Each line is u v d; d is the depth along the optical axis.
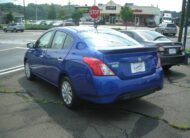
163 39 7.26
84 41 4.02
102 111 4.11
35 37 23.36
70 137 3.20
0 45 15.66
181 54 6.91
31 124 3.58
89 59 3.58
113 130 3.39
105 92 3.44
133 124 3.58
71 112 4.05
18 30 35.94
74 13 55.97
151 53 4.05
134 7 55.62
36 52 5.50
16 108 4.23
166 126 3.52
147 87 3.88
